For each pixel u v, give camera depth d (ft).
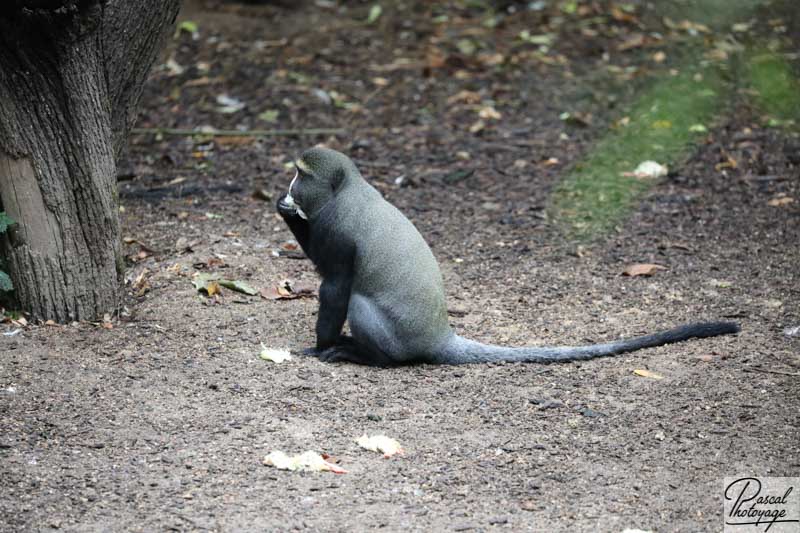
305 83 66.64
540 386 32.01
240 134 59.57
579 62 69.87
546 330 36.78
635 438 28.55
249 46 72.54
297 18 78.38
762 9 79.25
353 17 78.79
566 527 24.03
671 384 32.01
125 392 30.94
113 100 36.81
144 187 52.26
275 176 53.67
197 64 69.46
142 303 37.96
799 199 50.08
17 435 28.09
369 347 33.17
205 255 42.50
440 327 33.60
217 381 31.89
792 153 56.08
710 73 67.31
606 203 50.26
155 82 66.95
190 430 28.58
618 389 31.73
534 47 72.38
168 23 38.91
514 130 60.29
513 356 33.68
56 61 33.60
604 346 34.04
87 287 35.96
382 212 33.40
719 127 59.98
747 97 64.08
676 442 28.32
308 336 35.94
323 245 33.35
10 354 33.22
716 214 48.80
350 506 24.80
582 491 25.73
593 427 29.22
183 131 59.93
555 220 48.39
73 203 35.17
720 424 29.35
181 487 25.57
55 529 23.65
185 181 53.11
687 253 44.39
